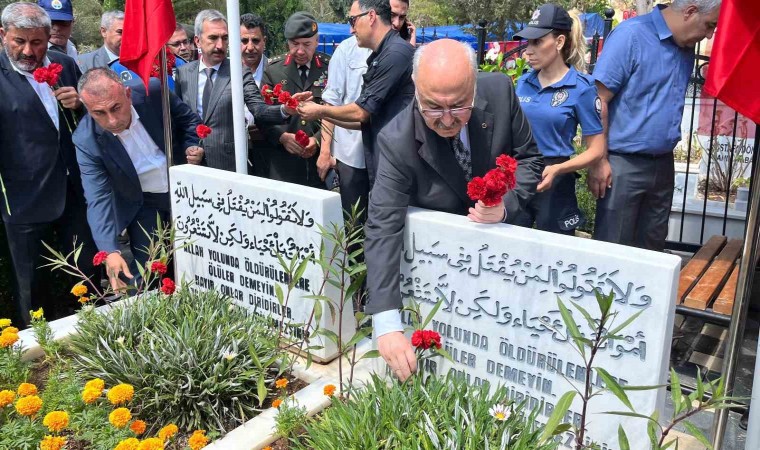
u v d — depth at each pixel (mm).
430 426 1845
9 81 3344
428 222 2232
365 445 1851
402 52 3221
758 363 1729
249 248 2947
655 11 3232
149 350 2488
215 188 3027
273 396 2504
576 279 1942
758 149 1646
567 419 2082
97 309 3156
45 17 3363
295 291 2789
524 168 2438
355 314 2609
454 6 20922
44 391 2453
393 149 2199
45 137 3449
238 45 3186
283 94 3600
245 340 2561
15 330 2570
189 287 3221
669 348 1880
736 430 2688
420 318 2248
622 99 3293
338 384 2523
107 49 4805
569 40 3410
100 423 2184
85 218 3793
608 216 3477
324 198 2586
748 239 1697
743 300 1744
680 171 4988
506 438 1812
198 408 2357
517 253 2049
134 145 3396
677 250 4934
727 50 1585
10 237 3525
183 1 21375
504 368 2191
